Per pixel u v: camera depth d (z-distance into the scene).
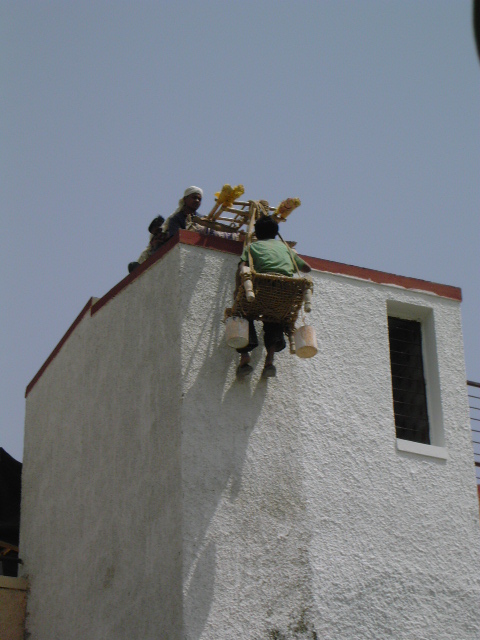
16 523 12.96
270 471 9.12
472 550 9.70
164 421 9.29
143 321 10.20
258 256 9.02
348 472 9.48
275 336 9.25
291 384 9.59
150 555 8.99
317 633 8.68
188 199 11.20
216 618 8.36
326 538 9.10
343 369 9.93
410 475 9.76
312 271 10.24
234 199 9.95
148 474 9.36
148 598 8.84
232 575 8.57
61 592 10.66
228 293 9.66
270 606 8.59
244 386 9.35
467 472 10.04
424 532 9.56
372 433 9.77
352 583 9.02
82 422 11.12
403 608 9.14
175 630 8.32
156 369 9.68
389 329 10.71
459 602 9.40
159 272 10.05
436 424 10.27
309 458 9.35
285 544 8.89
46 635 10.75
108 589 9.60
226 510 8.79
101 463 10.40
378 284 10.53
